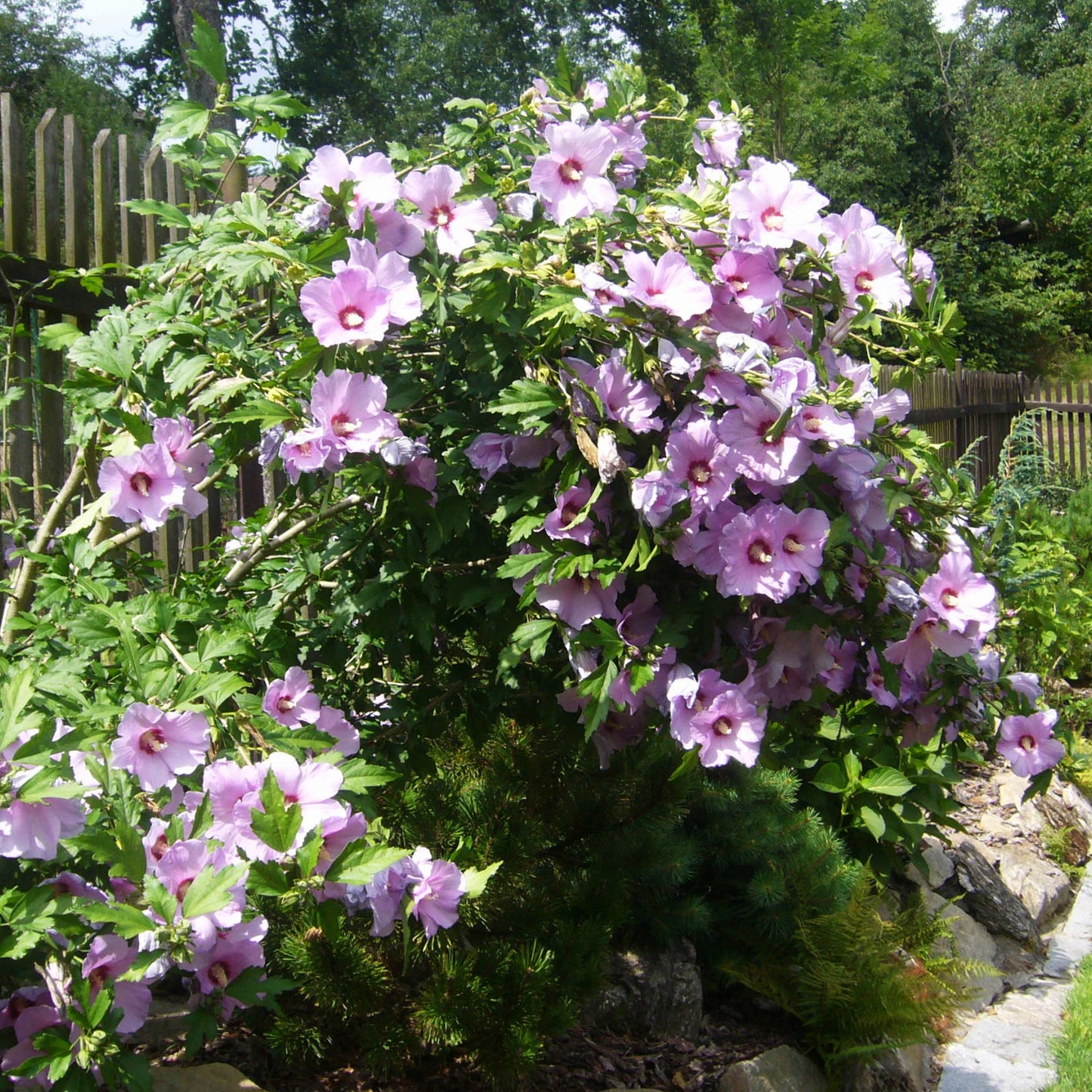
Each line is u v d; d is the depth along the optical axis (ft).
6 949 5.27
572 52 77.77
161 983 9.14
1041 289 75.10
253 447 9.67
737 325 7.39
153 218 13.24
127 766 5.80
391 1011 8.49
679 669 7.04
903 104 100.42
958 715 9.04
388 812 9.59
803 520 6.82
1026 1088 11.30
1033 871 16.12
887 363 8.53
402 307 6.81
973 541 8.29
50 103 71.92
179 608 7.99
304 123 67.56
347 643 9.48
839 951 10.67
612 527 7.22
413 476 8.02
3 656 7.57
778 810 11.89
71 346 7.22
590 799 10.46
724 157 9.29
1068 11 117.60
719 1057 10.22
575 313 6.77
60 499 9.38
